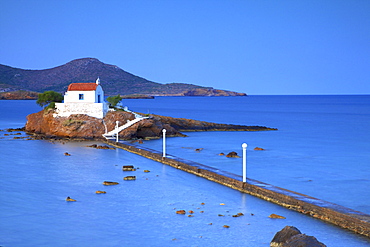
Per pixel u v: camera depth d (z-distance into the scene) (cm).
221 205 3881
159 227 3284
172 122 11044
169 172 5362
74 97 8912
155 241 3011
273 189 4141
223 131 11238
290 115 18500
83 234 3134
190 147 7831
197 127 11306
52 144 7912
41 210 3681
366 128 12025
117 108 9962
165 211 3684
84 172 5303
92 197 4109
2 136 9050
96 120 8769
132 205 3856
